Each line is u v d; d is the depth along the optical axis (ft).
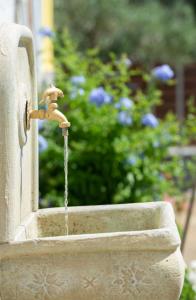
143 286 7.50
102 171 18.22
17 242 7.57
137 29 58.85
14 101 7.78
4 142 7.69
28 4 23.32
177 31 59.11
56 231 9.66
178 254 7.70
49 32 21.85
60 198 18.04
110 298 7.54
